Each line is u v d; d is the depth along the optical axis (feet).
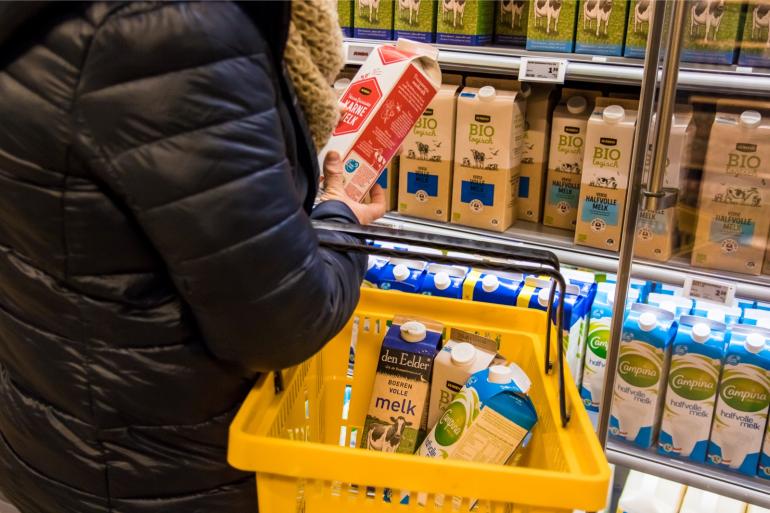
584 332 6.36
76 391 3.17
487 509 3.14
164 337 3.02
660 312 5.90
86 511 3.48
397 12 6.90
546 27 6.25
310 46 3.13
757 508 6.05
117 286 2.90
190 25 2.42
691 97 5.45
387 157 4.53
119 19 2.42
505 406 3.65
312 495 3.23
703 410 5.67
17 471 3.68
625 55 5.97
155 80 2.44
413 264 6.77
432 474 2.89
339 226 3.31
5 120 2.65
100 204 2.70
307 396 4.20
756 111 5.32
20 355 3.29
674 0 4.23
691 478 5.72
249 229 2.60
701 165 5.54
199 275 2.65
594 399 6.34
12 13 2.48
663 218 5.68
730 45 5.27
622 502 6.35
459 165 6.93
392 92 4.45
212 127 2.50
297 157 3.17
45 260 2.90
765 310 5.98
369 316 4.45
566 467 3.12
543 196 7.13
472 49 6.58
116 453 3.30
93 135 2.51
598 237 6.44
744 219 5.45
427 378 4.18
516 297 6.20
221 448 3.40
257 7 2.63
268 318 2.76
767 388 5.40
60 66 2.50
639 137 4.59
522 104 6.79
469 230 7.01
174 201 2.53
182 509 3.46
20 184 2.75
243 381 3.36
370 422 4.27
